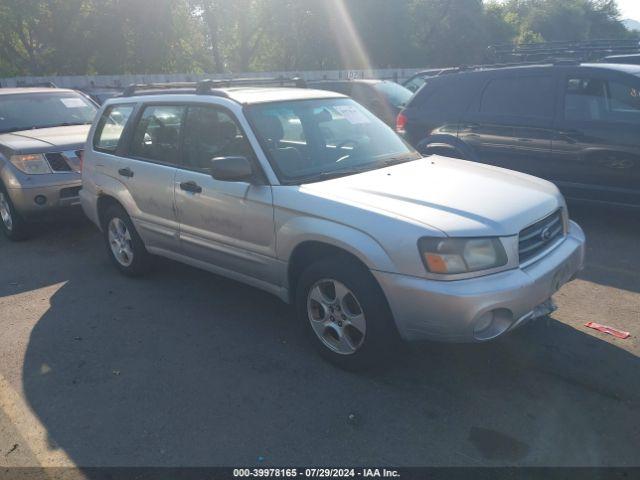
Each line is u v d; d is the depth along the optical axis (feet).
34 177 22.00
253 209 13.38
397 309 11.10
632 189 19.97
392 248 10.93
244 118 14.07
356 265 11.65
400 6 113.29
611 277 17.02
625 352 12.84
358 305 11.69
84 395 12.12
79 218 23.41
